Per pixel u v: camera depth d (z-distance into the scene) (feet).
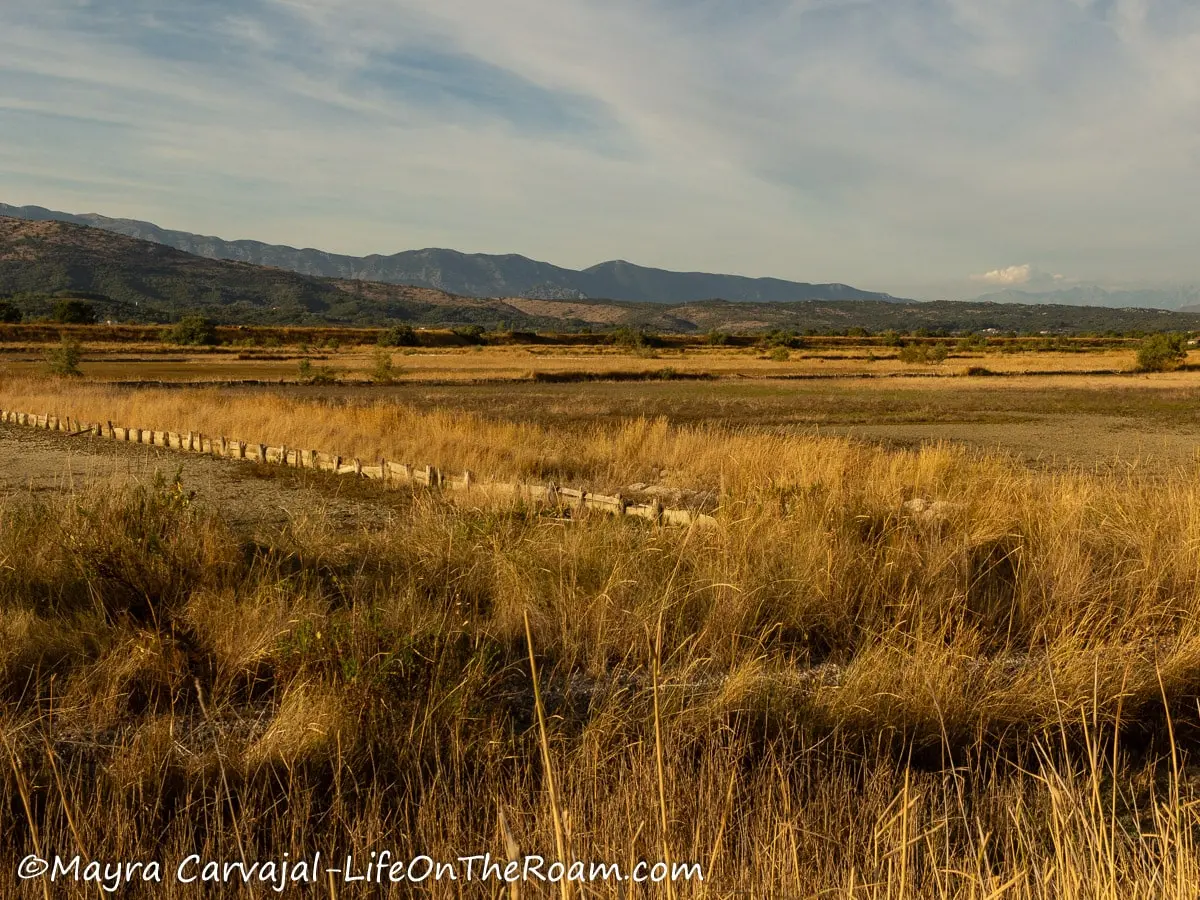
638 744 11.65
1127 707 13.71
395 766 11.78
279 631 15.57
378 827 10.20
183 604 17.42
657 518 25.13
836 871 9.43
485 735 12.37
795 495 26.48
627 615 16.80
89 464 48.03
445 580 20.07
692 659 15.42
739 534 21.38
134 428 63.10
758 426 90.07
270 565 20.58
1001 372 220.43
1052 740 12.98
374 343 435.12
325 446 51.75
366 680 13.08
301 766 11.75
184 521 22.54
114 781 11.02
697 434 48.96
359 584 19.24
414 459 46.65
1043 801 10.98
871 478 32.07
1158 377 200.44
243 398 77.92
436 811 10.63
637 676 15.05
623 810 10.18
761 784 11.01
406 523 27.45
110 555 18.42
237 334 409.08
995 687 14.21
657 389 161.68
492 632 16.63
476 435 51.78
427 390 150.82
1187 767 12.48
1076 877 8.13
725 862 9.29
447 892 9.07
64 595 17.99
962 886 8.75
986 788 11.44
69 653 15.23
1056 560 20.42
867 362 288.92
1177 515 23.79
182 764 11.72
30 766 11.34
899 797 10.23
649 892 8.75
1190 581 19.25
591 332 535.60
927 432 84.28
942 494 30.48
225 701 13.71
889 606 17.97
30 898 9.16
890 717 13.21
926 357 272.51
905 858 9.04
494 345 449.48
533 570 19.25
